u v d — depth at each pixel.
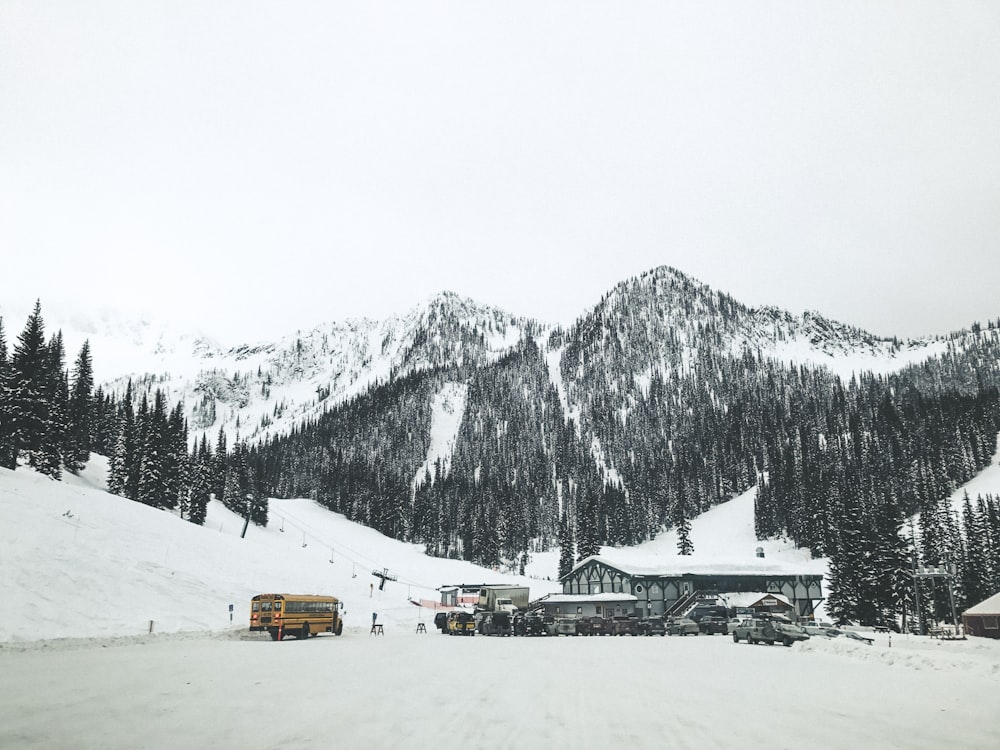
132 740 10.88
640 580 80.44
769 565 86.62
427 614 73.69
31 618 31.73
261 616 40.38
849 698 17.92
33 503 48.72
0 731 11.32
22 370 71.94
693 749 10.98
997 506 106.25
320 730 11.95
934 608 75.50
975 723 14.22
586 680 21.28
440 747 10.77
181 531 64.69
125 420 100.25
